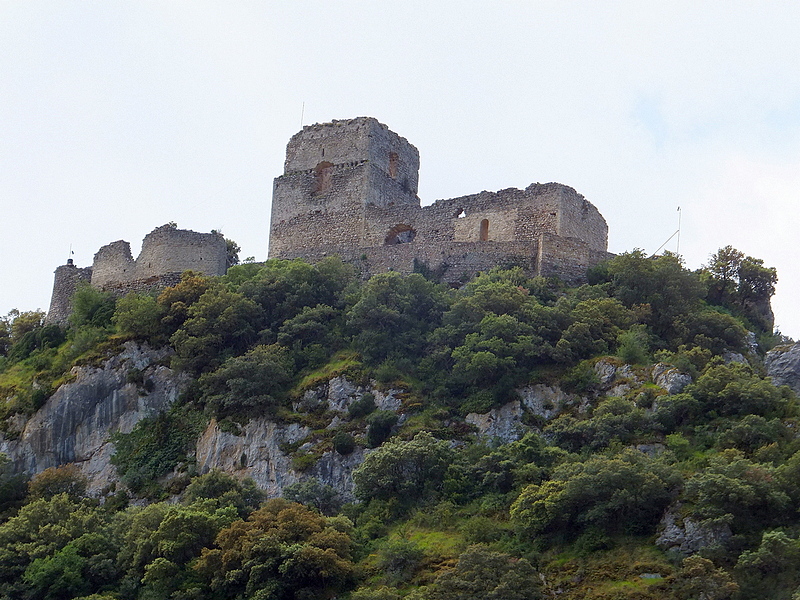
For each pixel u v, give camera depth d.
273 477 87.69
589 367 89.56
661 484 73.56
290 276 104.19
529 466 79.62
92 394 99.12
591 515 73.25
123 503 91.44
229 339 100.06
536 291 100.31
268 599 71.81
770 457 75.56
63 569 78.62
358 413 89.81
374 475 82.12
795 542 67.44
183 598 74.06
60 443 97.94
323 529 77.06
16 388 104.00
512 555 73.75
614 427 81.62
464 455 84.12
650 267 100.75
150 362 100.06
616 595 68.19
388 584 73.44
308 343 98.12
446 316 96.62
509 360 89.94
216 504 82.12
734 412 81.94
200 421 94.62
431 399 90.75
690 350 91.81
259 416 91.50
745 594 66.00
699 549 69.75
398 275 100.62
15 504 93.12
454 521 78.56
